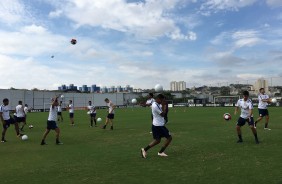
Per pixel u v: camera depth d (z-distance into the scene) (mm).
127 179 7375
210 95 91875
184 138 14430
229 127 19422
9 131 20906
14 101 73562
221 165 8500
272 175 7301
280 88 67688
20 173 8312
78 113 51906
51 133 18844
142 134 16938
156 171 8062
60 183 7230
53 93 84125
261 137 14023
